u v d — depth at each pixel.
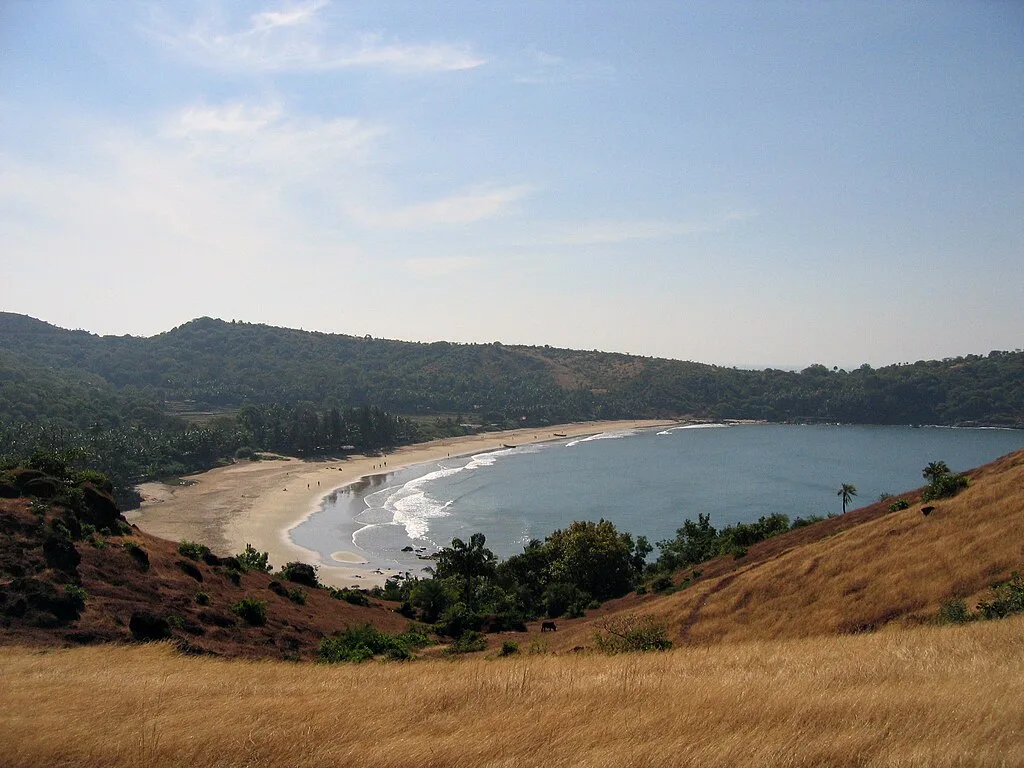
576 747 8.81
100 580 25.47
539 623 43.38
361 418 169.25
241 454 143.75
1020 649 14.04
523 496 115.94
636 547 68.19
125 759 9.30
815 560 30.84
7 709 12.56
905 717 9.15
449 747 9.04
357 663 22.55
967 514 29.23
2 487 28.86
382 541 85.38
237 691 14.63
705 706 10.36
